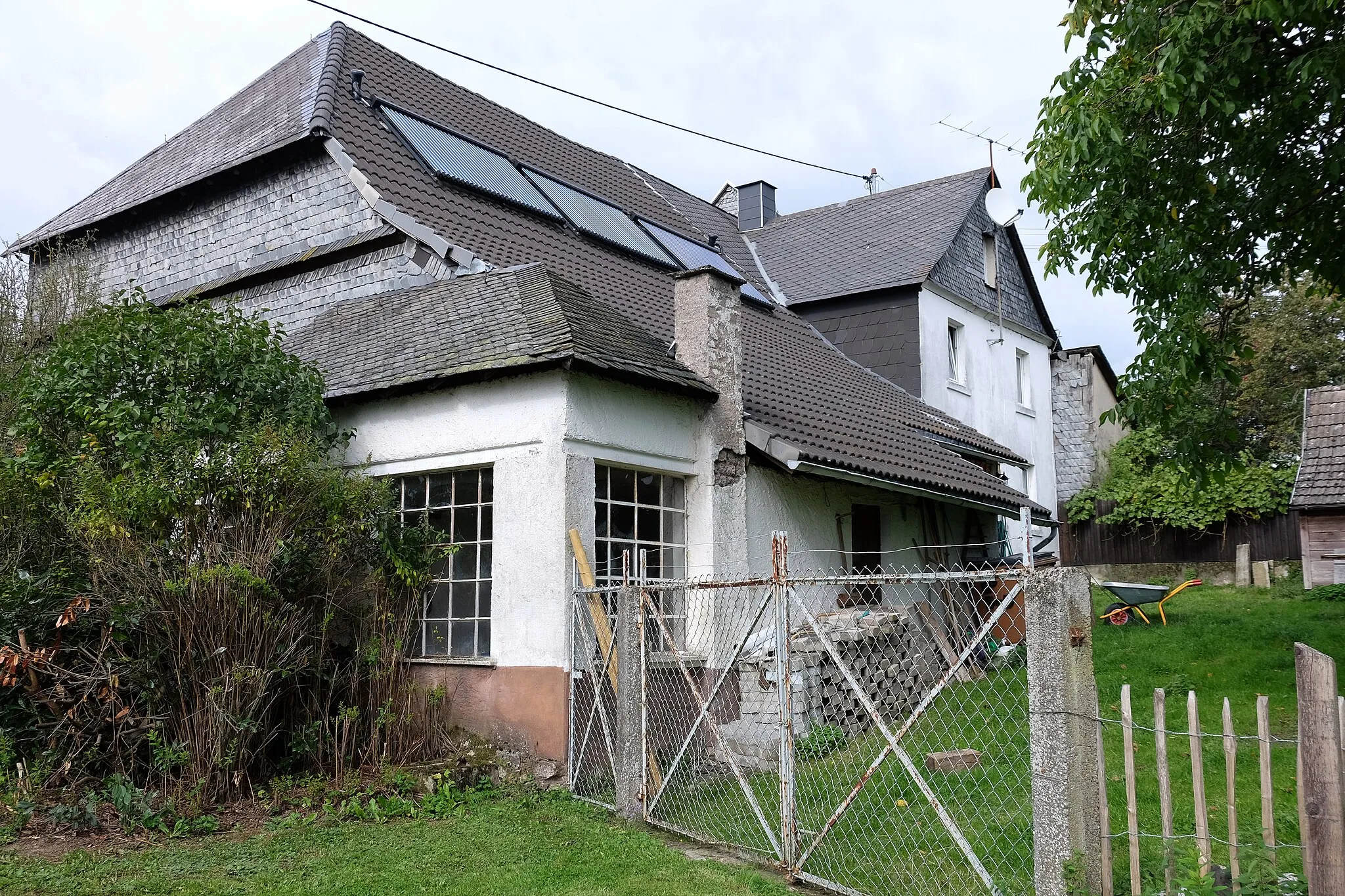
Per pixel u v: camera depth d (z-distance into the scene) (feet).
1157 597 41.81
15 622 20.93
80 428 23.40
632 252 42.29
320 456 24.57
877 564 38.83
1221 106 23.12
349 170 35.19
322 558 22.91
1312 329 75.61
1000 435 61.57
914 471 35.12
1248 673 30.07
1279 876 11.70
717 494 28.53
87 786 20.54
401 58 46.32
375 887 16.07
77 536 21.06
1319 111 24.13
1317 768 10.58
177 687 20.72
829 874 16.30
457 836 19.06
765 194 68.69
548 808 21.20
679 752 20.84
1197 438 28.32
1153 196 26.30
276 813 20.26
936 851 16.87
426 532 25.72
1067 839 12.32
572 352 23.17
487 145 43.91
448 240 32.27
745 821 19.61
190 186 41.34
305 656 22.30
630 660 20.88
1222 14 22.66
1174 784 20.70
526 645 23.95
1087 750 12.65
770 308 51.72
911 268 53.67
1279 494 61.93
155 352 23.77
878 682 28.45
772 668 26.66
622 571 25.86
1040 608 12.83
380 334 29.99
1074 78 25.81
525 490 24.38
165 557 20.79
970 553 45.29
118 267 45.16
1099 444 75.82
